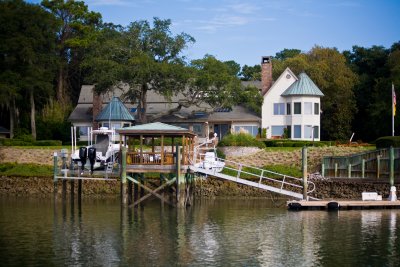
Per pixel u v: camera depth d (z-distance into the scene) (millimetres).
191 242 35125
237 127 86188
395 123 83625
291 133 83750
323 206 48125
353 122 96438
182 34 84938
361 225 40562
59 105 92000
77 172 50438
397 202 48094
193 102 82688
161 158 46750
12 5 86562
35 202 54406
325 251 32938
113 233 37750
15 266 29625
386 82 86500
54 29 89938
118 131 46906
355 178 54750
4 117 95688
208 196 60000
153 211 47469
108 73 78375
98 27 108125
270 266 29906
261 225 40781
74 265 29859
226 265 30016
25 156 70875
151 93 92812
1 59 84438
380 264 30188
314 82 92875
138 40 83562
